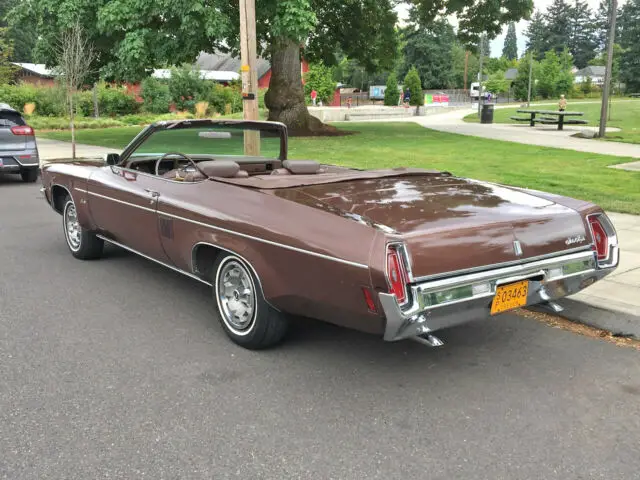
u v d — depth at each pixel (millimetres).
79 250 6023
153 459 2709
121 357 3814
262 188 3871
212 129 4836
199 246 4148
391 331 3062
